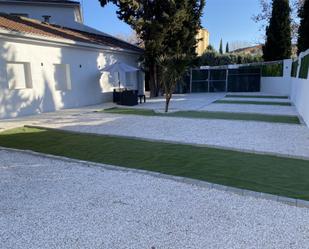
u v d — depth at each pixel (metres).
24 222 3.51
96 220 3.54
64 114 12.44
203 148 6.73
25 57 11.94
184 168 5.38
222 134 8.23
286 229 3.30
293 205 3.88
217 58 34.34
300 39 18.22
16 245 3.05
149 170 5.30
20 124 9.97
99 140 7.67
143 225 3.42
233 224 3.42
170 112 12.91
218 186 4.48
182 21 19.20
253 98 19.55
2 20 12.91
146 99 19.67
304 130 8.77
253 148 6.66
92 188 4.53
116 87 18.81
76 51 14.85
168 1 18.48
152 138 7.76
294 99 16.31
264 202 3.97
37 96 12.66
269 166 5.43
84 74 15.59
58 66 14.16
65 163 5.82
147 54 19.67
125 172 5.23
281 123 9.95
